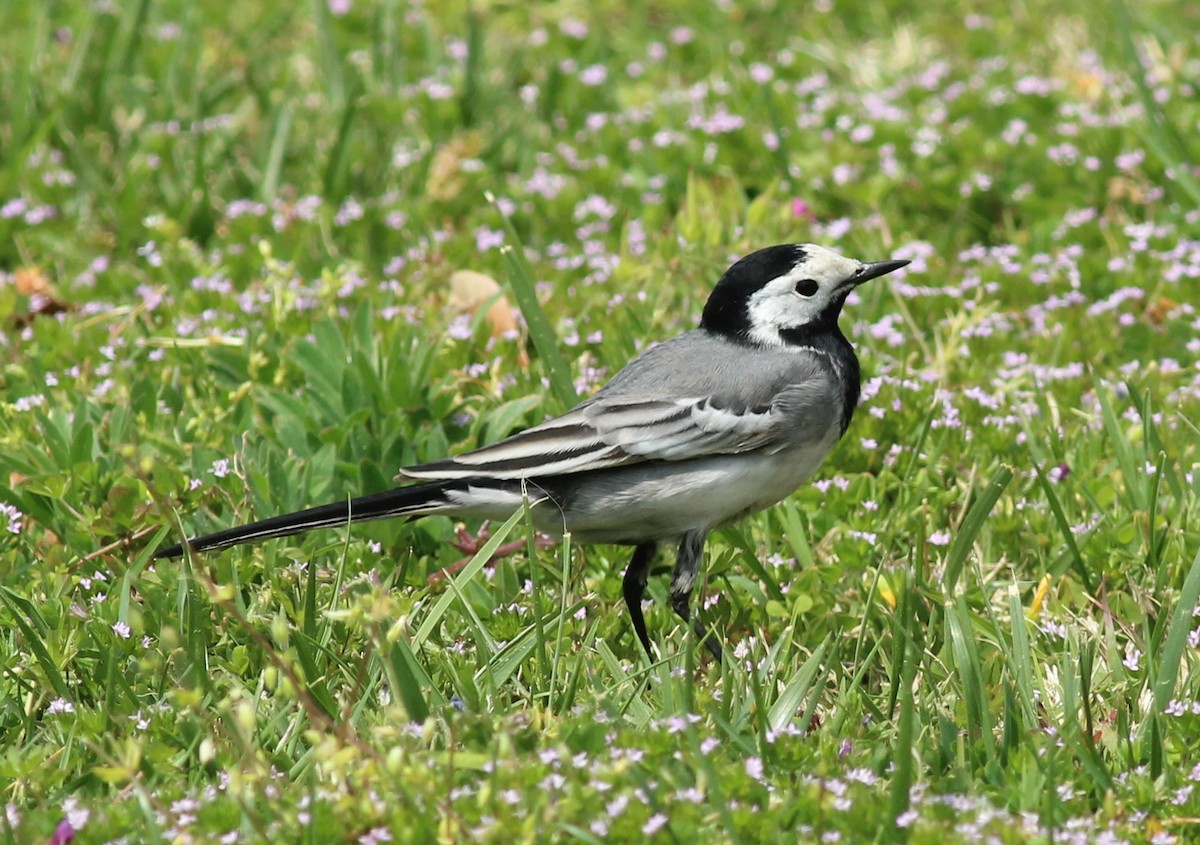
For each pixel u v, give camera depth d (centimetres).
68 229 1479
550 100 1719
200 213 1495
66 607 902
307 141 1648
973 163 1541
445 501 928
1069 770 736
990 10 1975
